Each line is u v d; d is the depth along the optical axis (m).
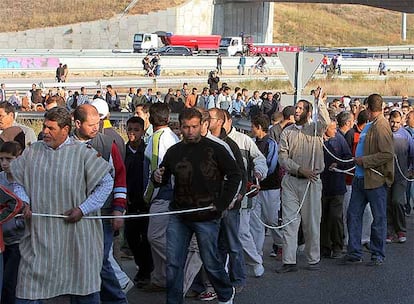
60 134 6.64
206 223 7.81
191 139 7.78
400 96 50.19
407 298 9.20
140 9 78.12
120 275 8.59
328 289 9.50
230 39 74.94
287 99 14.45
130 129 9.48
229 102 33.31
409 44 103.62
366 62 67.00
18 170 6.65
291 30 102.06
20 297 6.57
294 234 10.23
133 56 59.50
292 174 10.20
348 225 10.84
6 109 8.65
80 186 6.62
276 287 9.52
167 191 8.76
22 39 75.38
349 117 12.60
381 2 81.62
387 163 10.57
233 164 7.82
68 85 42.38
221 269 8.01
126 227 9.38
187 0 79.88
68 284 6.61
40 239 6.55
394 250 11.94
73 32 76.25
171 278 7.86
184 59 61.78
